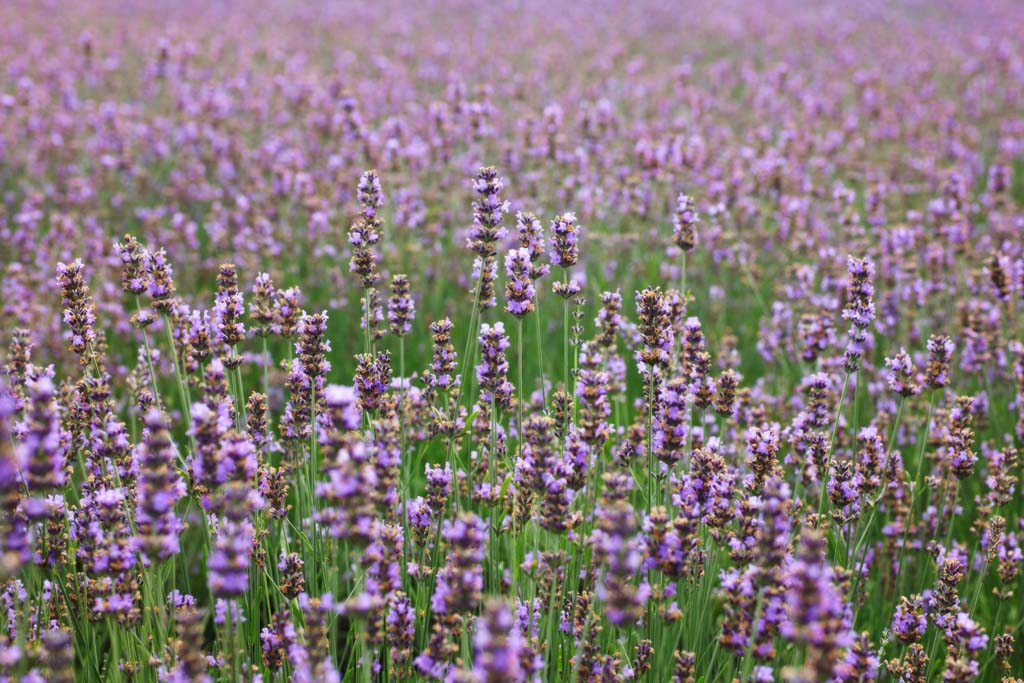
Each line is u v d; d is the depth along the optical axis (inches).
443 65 731.4
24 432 160.7
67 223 335.6
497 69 703.7
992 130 570.6
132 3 1122.0
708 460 156.9
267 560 173.5
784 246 365.7
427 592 167.2
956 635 163.9
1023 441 239.5
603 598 149.6
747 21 1168.8
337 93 496.4
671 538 140.3
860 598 189.8
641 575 168.1
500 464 182.4
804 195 403.5
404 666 145.6
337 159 402.0
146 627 150.0
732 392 177.2
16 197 420.2
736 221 374.9
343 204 380.2
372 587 134.0
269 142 458.3
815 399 196.9
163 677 140.0
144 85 593.3
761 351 297.6
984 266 285.6
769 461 164.9
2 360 223.9
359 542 123.5
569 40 981.8
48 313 290.4
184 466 168.9
